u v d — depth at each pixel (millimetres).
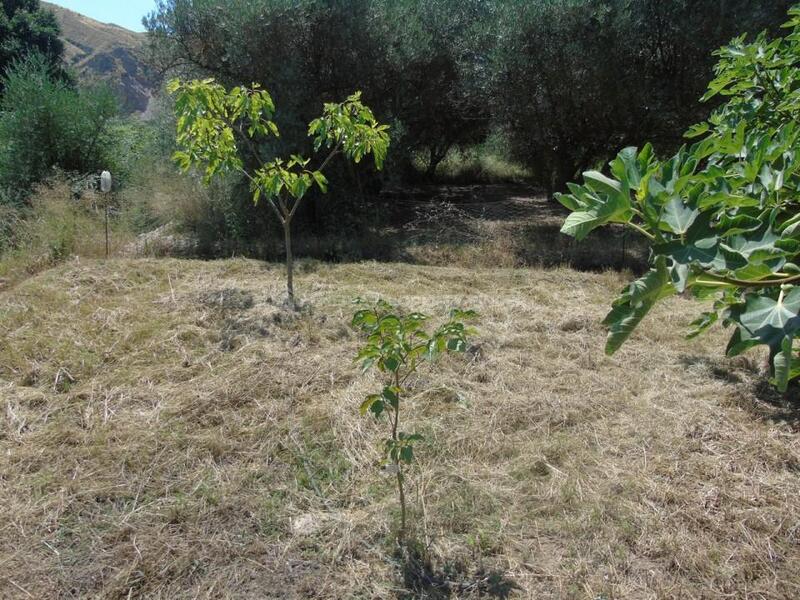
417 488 2852
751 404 3625
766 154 1924
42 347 4121
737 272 1315
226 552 2463
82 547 2471
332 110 4883
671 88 8648
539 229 8930
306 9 8094
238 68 8117
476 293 5996
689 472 2979
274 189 4812
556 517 2695
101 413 3430
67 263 6234
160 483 2887
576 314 5125
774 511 2686
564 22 8297
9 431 3213
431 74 10156
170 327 4547
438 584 2332
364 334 4566
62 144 9234
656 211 1395
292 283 5406
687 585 2311
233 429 3326
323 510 2736
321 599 2264
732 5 8023
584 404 3633
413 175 13945
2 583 2279
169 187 7996
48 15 18406
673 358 4371
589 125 9422
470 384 3852
